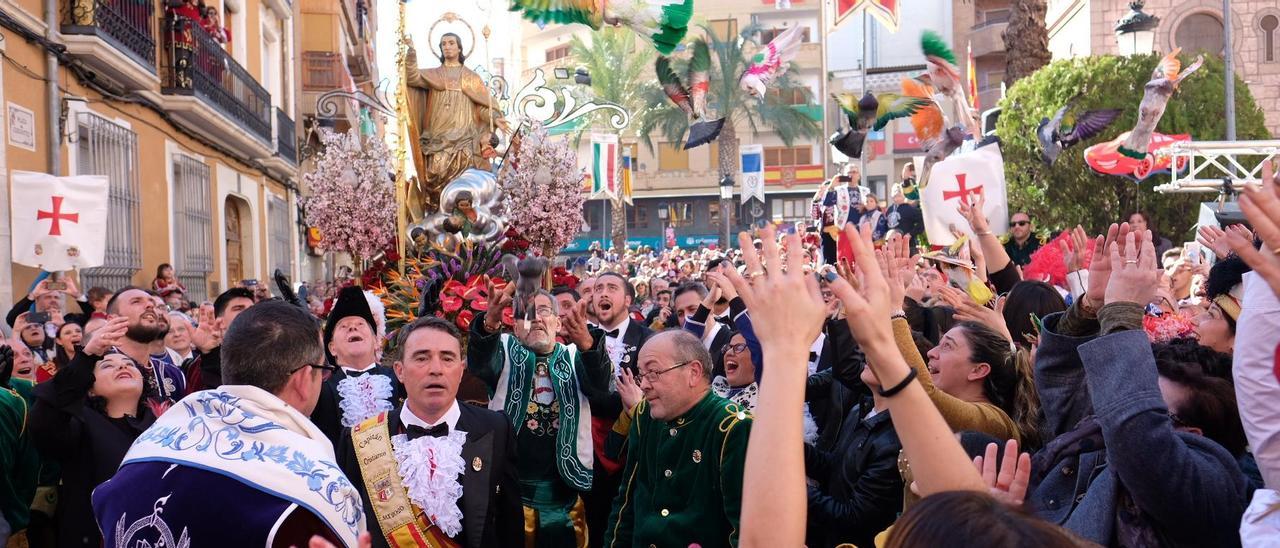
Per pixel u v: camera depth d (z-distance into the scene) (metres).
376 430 4.13
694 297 8.24
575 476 5.38
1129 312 2.82
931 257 6.02
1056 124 8.77
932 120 7.95
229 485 2.71
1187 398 3.18
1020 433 3.85
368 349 5.32
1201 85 22.66
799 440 2.06
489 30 9.84
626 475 4.57
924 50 7.89
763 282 2.17
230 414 2.83
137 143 14.02
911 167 13.92
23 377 5.76
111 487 2.81
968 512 1.45
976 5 43.75
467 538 4.07
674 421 4.25
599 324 7.32
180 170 16.11
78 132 12.05
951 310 5.80
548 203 8.97
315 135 27.05
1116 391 2.75
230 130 17.19
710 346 6.66
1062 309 4.55
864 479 4.05
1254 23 27.91
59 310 8.12
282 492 2.71
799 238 2.21
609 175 26.45
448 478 4.03
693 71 8.07
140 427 4.83
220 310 6.29
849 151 8.16
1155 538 2.86
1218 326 3.69
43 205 9.68
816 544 4.51
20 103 10.80
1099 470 3.17
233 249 20.05
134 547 2.71
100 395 4.70
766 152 51.44
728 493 4.00
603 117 37.19
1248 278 2.57
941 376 4.10
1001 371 4.00
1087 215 22.67
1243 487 2.90
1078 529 3.01
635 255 26.73
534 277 5.42
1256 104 27.03
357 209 8.85
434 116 9.54
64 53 11.70
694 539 4.08
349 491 2.82
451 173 9.43
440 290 7.47
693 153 52.38
